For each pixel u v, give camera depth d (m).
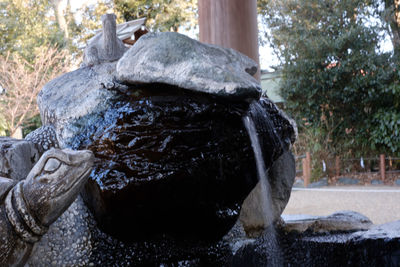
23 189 1.43
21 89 12.76
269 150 2.36
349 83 9.96
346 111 10.20
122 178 1.83
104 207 1.83
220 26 4.49
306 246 2.62
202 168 1.97
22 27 15.76
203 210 2.08
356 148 10.13
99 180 1.82
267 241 2.65
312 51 10.33
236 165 2.10
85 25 16.98
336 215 3.23
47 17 17.09
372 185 8.41
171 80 1.99
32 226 1.42
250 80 2.07
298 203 6.89
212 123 2.03
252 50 4.55
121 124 1.95
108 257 1.95
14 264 1.44
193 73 1.95
